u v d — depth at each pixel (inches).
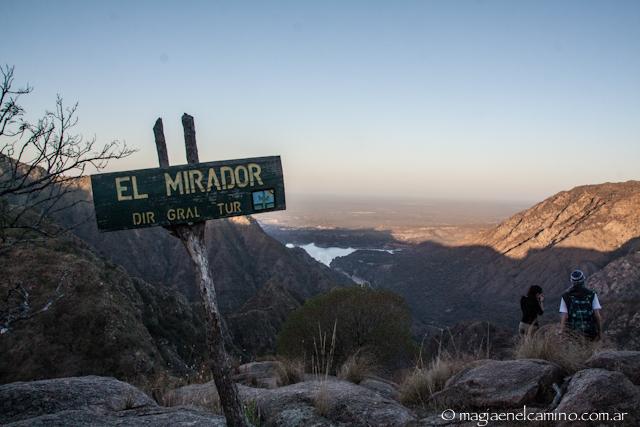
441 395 198.1
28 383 206.8
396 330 732.7
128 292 2348.7
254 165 154.9
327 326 725.9
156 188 146.3
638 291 4488.2
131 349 1572.3
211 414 178.5
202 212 148.8
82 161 173.0
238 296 5472.4
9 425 157.6
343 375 281.9
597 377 160.9
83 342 1549.0
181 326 2554.1
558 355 210.5
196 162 153.0
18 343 1496.1
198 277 148.9
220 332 147.2
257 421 188.1
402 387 229.8
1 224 163.9
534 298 301.7
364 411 182.9
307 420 179.8
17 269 1614.2
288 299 3932.1
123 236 5487.2
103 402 191.3
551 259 7406.5
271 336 3312.0
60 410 181.9
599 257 6924.2
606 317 1927.9
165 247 5787.4
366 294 778.2
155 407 190.7
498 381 188.7
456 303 7554.1
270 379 313.9
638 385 173.9
